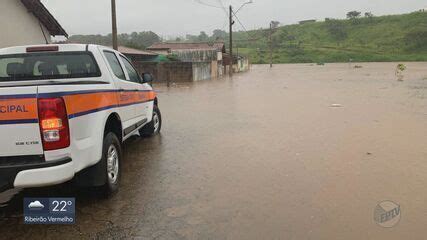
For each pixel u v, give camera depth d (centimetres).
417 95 1802
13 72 593
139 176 628
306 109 1400
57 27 1617
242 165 680
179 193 546
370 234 413
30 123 394
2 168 393
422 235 410
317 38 15650
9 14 1378
